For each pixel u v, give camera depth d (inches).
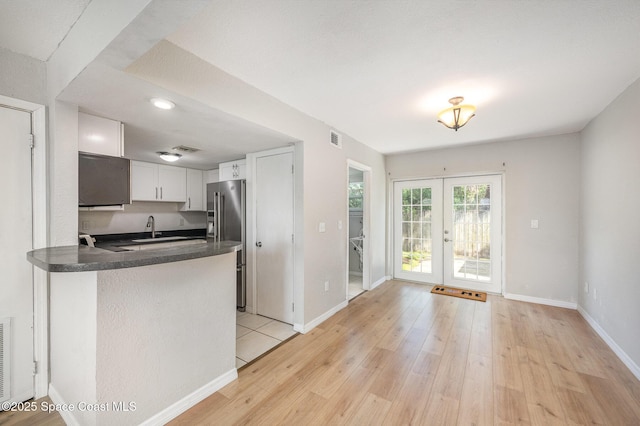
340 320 127.9
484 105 105.5
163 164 173.5
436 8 54.9
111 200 86.0
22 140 70.7
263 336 111.5
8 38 63.6
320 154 124.1
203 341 74.0
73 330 62.1
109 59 52.6
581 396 74.7
